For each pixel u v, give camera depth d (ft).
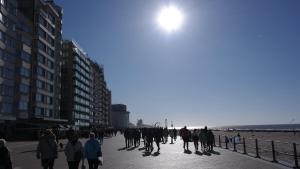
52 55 297.74
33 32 263.70
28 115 252.21
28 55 248.11
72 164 38.19
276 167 54.44
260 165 57.67
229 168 53.93
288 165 57.21
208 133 95.86
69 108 383.45
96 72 551.18
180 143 149.69
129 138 118.42
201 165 59.21
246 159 69.36
